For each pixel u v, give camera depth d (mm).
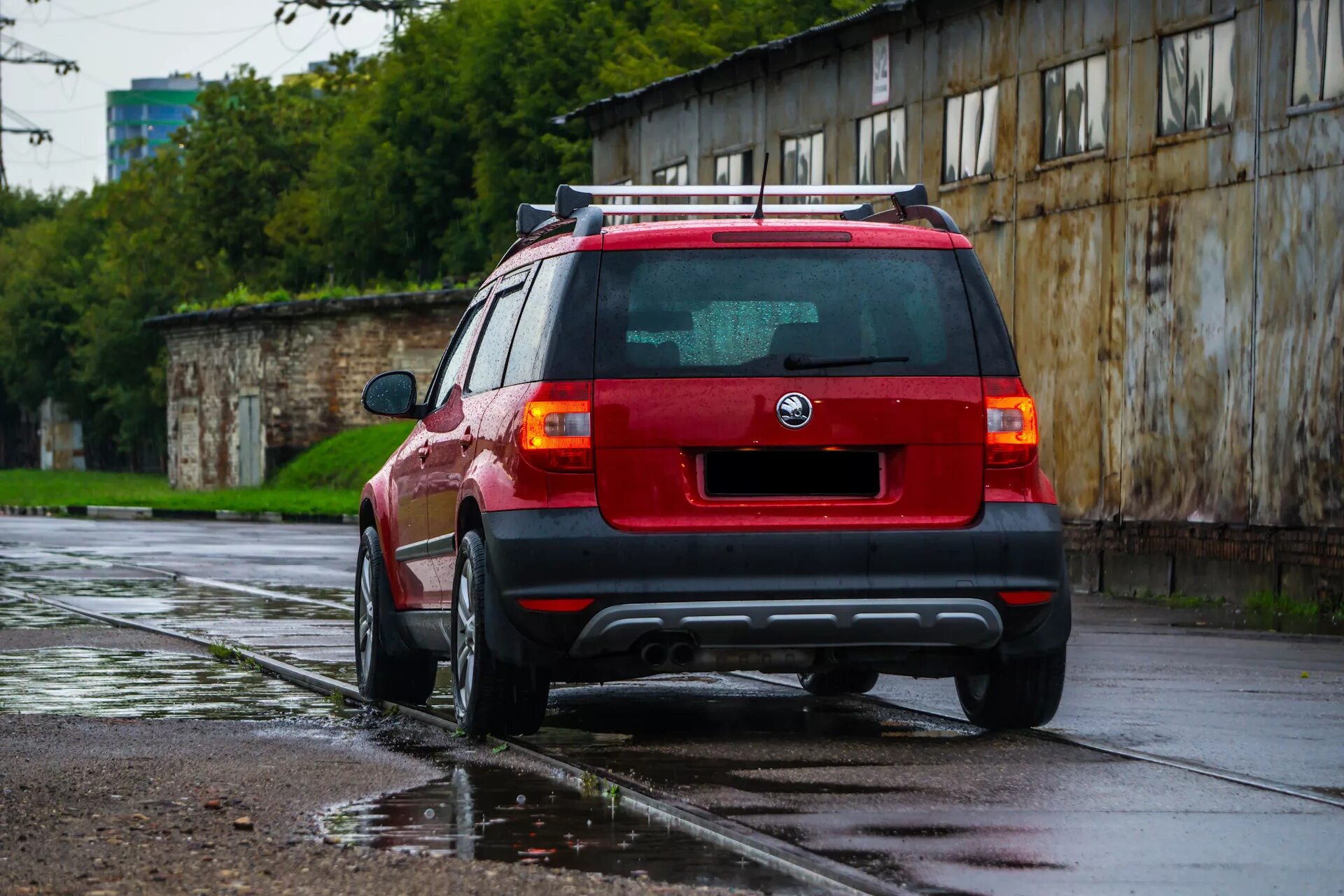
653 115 81062
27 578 46812
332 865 12359
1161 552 46562
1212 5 45250
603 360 17125
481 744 18188
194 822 13906
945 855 12633
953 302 17625
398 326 120812
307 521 94062
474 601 17750
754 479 17078
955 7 57500
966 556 17141
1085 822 13867
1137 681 23844
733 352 17203
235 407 125500
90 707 21547
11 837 13273
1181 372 46344
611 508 16969
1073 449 51000
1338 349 40812
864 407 17156
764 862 12562
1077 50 51094
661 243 17406
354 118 163625
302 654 27688
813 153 68125
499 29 137000
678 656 17016
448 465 19469
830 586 16938
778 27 114688
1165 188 47094
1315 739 18359
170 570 50531
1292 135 42375
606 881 11898
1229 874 12078
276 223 171500
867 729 19234
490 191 137250
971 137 57219
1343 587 39406
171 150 193000
